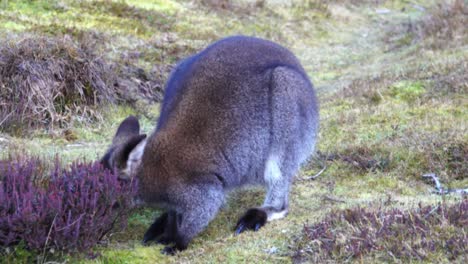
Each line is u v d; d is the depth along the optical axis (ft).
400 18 122.31
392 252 27.27
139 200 31.83
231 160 32.99
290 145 35.19
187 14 94.89
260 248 30.76
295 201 38.19
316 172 43.47
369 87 62.34
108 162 31.09
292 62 37.09
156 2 95.30
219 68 33.60
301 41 99.35
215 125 32.40
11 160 35.81
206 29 90.33
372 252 27.58
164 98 36.06
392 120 51.42
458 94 57.00
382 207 33.47
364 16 121.39
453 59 67.92
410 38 93.20
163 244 32.48
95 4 83.66
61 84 53.26
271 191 35.55
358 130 49.85
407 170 42.37
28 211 27.14
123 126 32.04
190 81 33.22
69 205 28.84
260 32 97.19
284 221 34.88
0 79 50.67
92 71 55.83
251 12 105.50
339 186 40.65
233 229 34.73
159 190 31.42
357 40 103.30
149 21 85.10
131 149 30.19
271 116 34.55
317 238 29.63
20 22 68.54
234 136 32.91
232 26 95.86
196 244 32.91
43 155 41.60
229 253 30.30
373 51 93.15
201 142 31.99
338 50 95.35
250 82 33.88
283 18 107.86
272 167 35.19
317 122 37.73
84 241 29.04
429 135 46.16
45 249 28.14
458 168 41.91
